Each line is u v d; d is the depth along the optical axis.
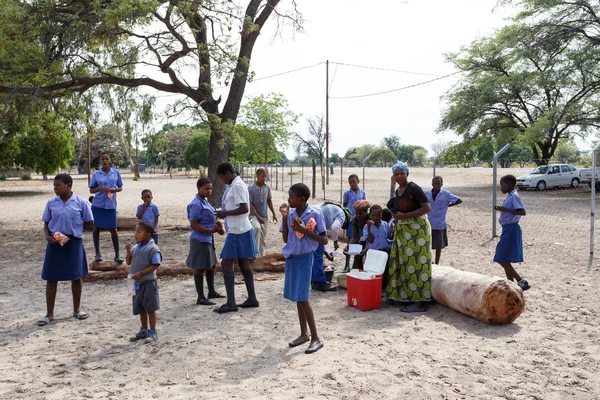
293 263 5.35
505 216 7.35
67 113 15.04
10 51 11.98
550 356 4.97
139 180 52.84
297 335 5.74
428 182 36.12
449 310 6.62
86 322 6.39
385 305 6.97
